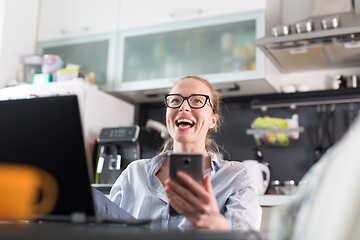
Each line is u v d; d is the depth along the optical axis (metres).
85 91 3.13
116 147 3.08
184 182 1.02
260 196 2.66
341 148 0.55
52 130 0.90
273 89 3.19
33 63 3.51
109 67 3.44
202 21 3.20
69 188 0.90
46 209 0.91
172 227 1.54
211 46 3.19
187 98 1.80
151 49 3.38
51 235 0.60
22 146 0.92
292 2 3.37
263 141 3.19
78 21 3.60
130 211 1.71
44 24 3.66
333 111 3.11
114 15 3.50
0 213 0.83
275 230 0.70
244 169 1.72
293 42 2.78
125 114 3.55
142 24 3.39
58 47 3.64
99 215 1.26
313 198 0.57
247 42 3.07
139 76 3.37
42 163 0.91
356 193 0.49
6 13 3.50
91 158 3.12
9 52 3.50
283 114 3.25
